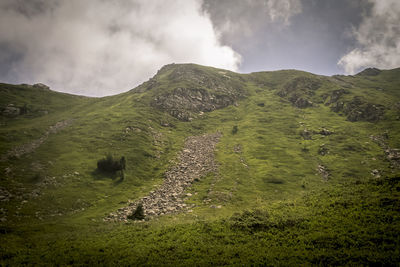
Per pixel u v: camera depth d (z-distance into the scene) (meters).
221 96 157.50
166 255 18.19
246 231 21.88
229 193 48.72
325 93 153.50
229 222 24.44
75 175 52.34
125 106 125.25
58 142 73.69
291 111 136.38
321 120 116.31
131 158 66.94
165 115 119.38
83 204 41.38
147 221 32.75
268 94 176.00
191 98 143.25
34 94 147.75
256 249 18.06
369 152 75.62
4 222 29.91
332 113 126.75
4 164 50.44
